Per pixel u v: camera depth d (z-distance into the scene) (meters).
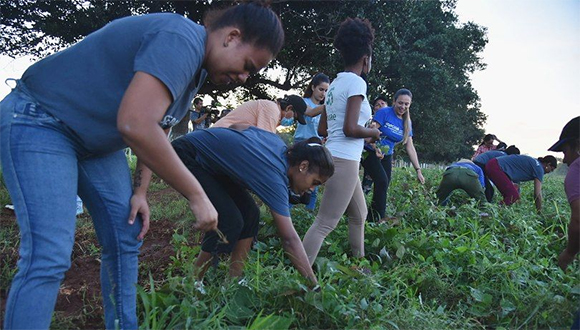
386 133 5.16
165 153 1.76
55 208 1.81
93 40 1.93
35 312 1.75
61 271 1.83
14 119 1.83
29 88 1.90
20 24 11.85
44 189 1.80
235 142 2.75
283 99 5.01
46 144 1.84
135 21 1.92
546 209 6.84
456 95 23.41
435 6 20.67
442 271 3.60
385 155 5.16
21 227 1.80
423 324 2.78
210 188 2.78
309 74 14.81
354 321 2.59
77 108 1.88
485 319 3.08
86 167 2.04
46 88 1.88
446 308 3.27
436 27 20.59
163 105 1.76
